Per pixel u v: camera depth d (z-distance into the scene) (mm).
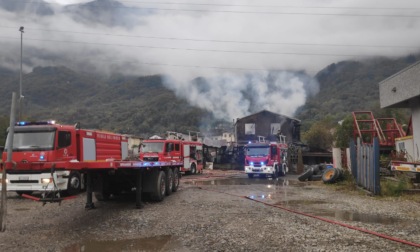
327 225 7977
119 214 9500
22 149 12859
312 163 41125
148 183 11484
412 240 6645
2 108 108312
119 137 19094
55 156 13023
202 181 21078
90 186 10344
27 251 6223
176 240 6824
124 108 98125
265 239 6793
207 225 8031
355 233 7219
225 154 41000
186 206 10820
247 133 51156
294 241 6633
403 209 10047
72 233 7449
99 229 7781
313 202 11578
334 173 17828
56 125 13438
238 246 6344
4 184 7199
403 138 19938
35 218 9031
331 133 60594
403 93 16875
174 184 14383
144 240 6852
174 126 81188
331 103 98500
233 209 10203
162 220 8656
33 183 11172
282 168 26375
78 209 10336
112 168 9078
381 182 14508
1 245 6578
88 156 15336
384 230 7438
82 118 93625
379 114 54031
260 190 15469
